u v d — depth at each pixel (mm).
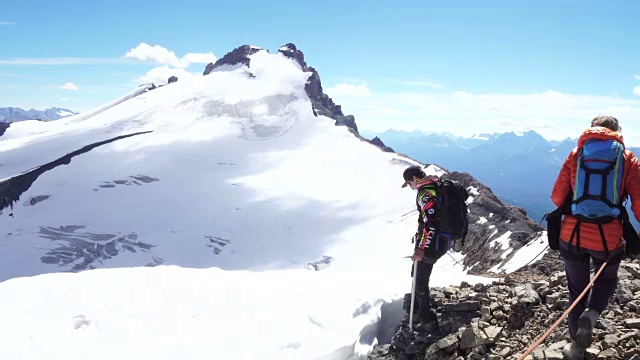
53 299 4969
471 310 4902
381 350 5023
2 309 4660
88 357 4164
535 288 5082
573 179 3477
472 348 4301
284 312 5285
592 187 3287
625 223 3447
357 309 5438
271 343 4676
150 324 4824
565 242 3504
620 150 3295
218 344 4578
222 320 5066
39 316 4660
